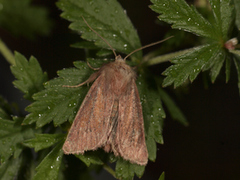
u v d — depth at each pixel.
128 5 0.18
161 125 0.15
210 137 0.19
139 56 0.16
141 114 0.15
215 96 0.19
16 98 0.18
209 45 0.15
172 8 0.15
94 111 0.15
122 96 0.15
